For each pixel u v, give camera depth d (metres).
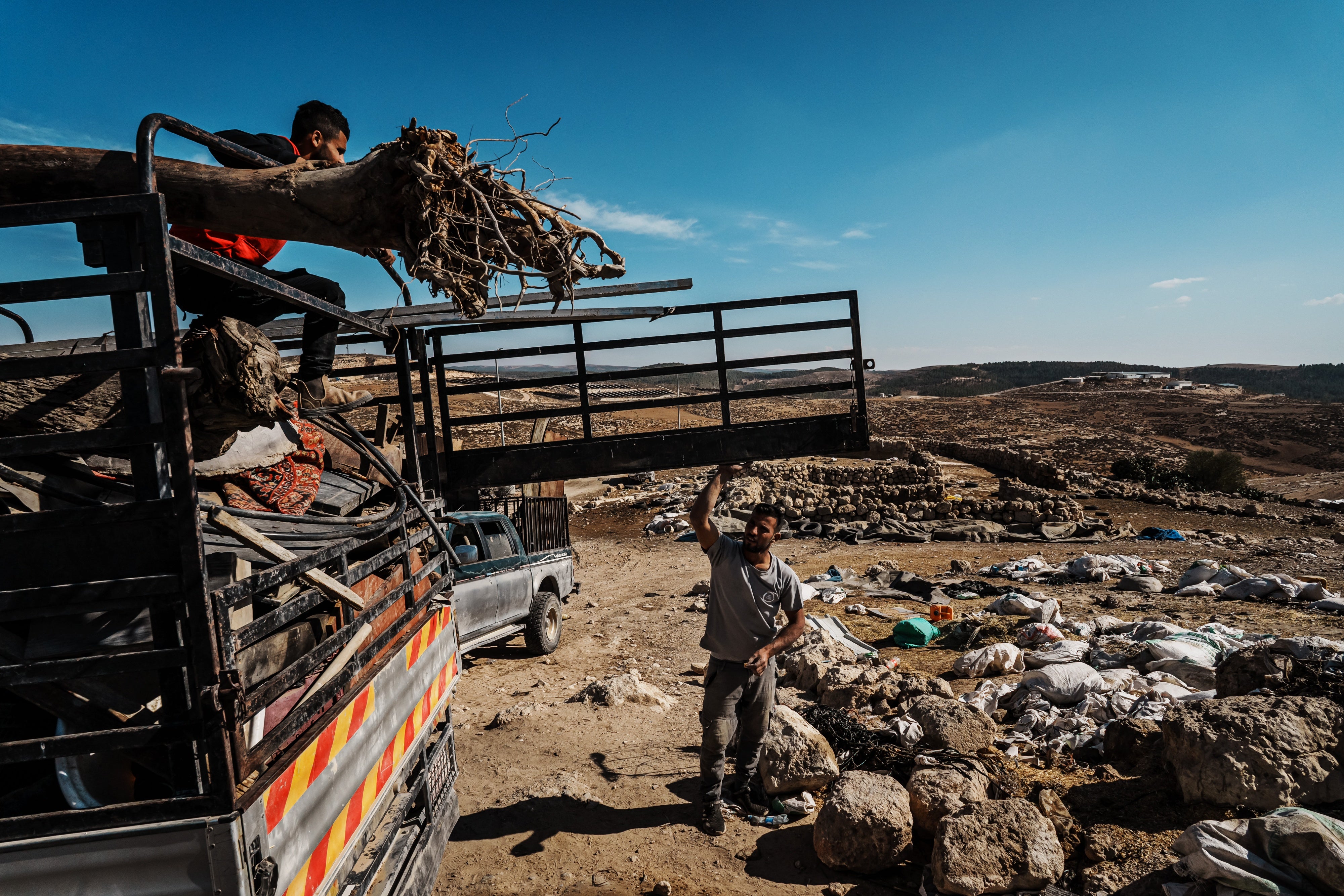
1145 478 30.47
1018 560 13.14
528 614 8.46
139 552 1.75
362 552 3.65
